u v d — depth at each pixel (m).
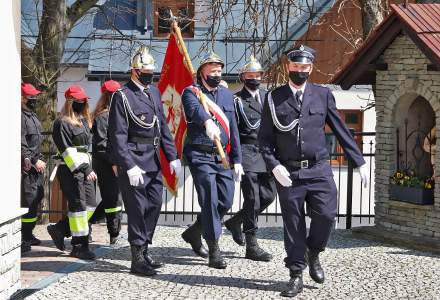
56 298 7.33
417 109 11.17
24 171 9.62
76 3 15.31
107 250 10.04
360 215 13.07
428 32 10.05
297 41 15.91
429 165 11.20
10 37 6.94
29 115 9.83
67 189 9.35
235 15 19.08
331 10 19.45
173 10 20.42
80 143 9.39
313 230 7.73
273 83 14.94
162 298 7.36
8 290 6.89
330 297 7.46
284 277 8.36
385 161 11.13
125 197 8.55
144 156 8.52
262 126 7.73
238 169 8.77
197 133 8.71
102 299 7.31
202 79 8.85
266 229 12.28
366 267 8.98
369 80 11.78
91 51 20.12
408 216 10.70
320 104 7.68
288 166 7.64
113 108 8.46
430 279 8.34
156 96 8.74
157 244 10.61
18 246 7.18
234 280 8.20
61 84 20.28
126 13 21.45
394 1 18.58
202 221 8.68
